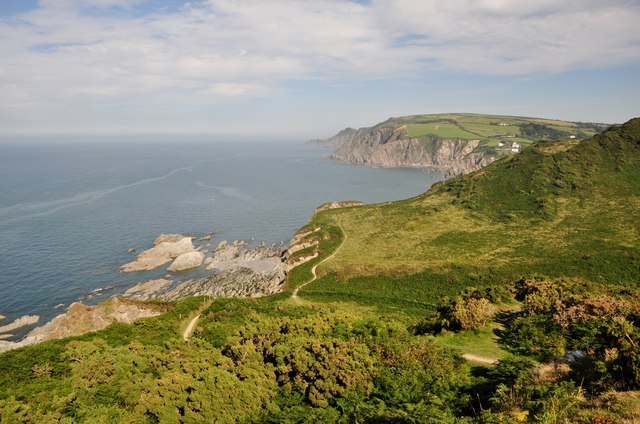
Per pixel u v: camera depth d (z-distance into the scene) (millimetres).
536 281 36719
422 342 21734
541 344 21906
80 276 79875
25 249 93938
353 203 116188
